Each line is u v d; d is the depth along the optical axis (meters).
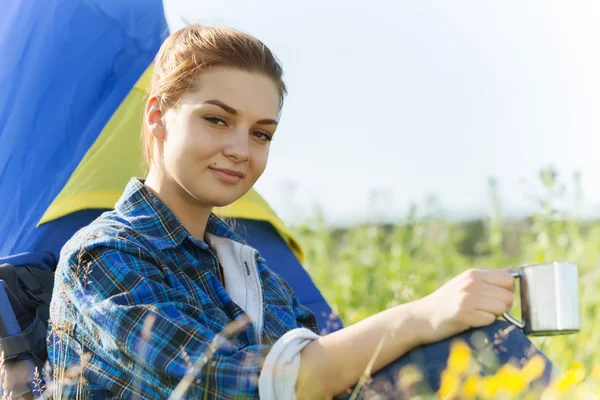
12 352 2.26
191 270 2.18
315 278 5.32
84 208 3.04
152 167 2.29
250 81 2.19
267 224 3.61
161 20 3.48
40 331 2.34
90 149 3.18
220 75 2.17
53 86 3.20
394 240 5.89
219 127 2.18
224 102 2.15
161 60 2.32
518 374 1.67
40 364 2.29
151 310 1.91
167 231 2.19
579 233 5.00
